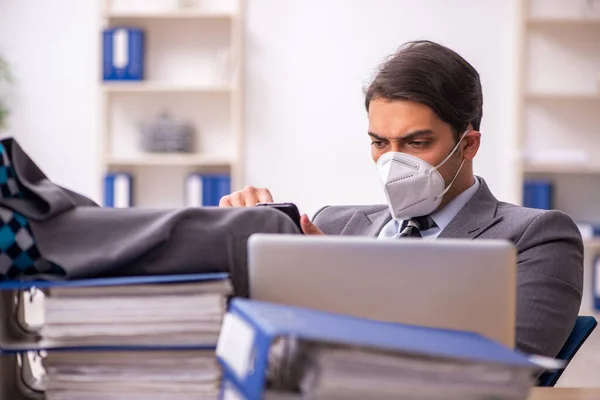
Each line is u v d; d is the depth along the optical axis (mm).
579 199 5992
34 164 1164
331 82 6008
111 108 6027
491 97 5945
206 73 6004
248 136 6043
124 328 1038
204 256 1114
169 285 1041
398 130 1961
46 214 1087
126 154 6039
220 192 5797
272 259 1088
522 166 5715
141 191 6047
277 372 913
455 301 1107
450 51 1992
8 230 1085
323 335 841
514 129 5836
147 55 6000
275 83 6023
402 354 873
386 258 1101
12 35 6055
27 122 6082
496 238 1964
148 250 1088
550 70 5953
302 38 6000
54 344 1039
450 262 1107
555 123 5934
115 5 6039
